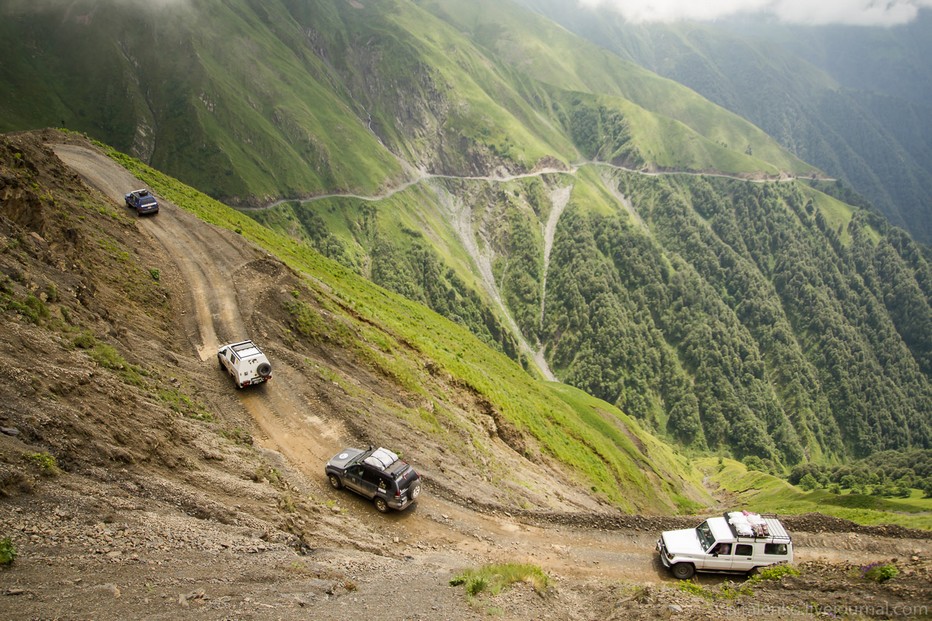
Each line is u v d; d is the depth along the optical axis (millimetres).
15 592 12211
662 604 19109
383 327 53125
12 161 40938
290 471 28031
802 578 21109
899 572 19750
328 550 21281
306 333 41812
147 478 19438
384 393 40125
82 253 37125
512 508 31344
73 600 12555
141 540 15922
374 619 15539
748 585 21672
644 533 30469
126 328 33250
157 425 23141
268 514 21484
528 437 53719
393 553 23516
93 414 20406
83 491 16781
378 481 27188
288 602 15266
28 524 14523
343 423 33469
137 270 41312
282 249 72375
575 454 62312
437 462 34219
